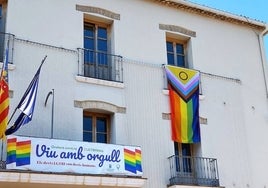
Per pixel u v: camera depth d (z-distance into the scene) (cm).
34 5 1605
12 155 1278
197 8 1948
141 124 1647
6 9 1590
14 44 1512
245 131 1875
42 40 1571
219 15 2006
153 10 1864
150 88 1720
